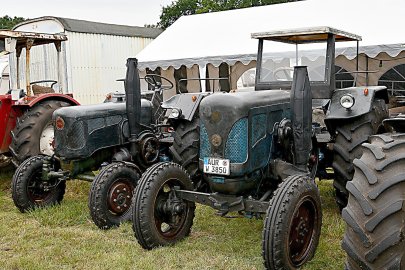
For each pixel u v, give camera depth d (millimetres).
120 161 4848
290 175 3639
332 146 4574
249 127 3537
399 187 2449
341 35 4637
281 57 4695
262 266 3568
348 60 9602
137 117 5059
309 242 3602
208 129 3609
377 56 9727
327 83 4469
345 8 11484
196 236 4312
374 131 4316
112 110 5125
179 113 4676
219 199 3723
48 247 4137
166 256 3758
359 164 2623
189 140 4684
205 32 13195
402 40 9133
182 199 4016
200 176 4672
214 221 4730
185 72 13086
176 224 4102
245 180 3609
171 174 3947
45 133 6117
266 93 3924
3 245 4230
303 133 3617
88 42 14805
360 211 2494
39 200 5367
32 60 13203
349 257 2541
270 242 3227
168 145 5504
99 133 4996
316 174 4824
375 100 4559
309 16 11719
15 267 3693
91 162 5113
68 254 3924
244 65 11469
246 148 3523
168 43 13320
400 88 9805
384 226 2418
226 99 3547
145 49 13414
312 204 3557
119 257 3781
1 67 8305
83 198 5867
